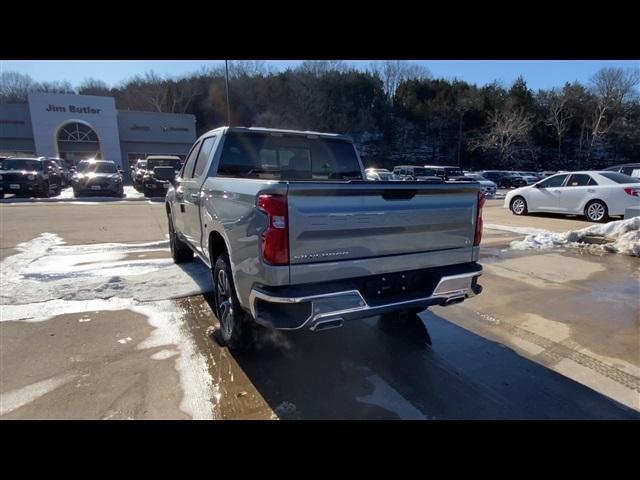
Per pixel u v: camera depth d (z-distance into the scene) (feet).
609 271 17.93
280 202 7.04
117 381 8.52
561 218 37.52
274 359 9.67
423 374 9.12
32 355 9.58
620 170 63.36
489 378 8.97
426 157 197.88
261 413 7.60
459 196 9.29
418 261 8.82
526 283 16.16
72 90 231.91
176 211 16.74
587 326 11.89
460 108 199.00
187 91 206.90
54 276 16.11
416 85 229.04
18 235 25.67
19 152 122.72
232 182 9.00
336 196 7.50
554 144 201.57
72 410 7.51
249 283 7.87
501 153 178.29
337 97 195.21
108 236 25.64
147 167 57.47
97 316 12.09
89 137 116.98
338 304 7.61
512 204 41.11
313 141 13.42
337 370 9.25
